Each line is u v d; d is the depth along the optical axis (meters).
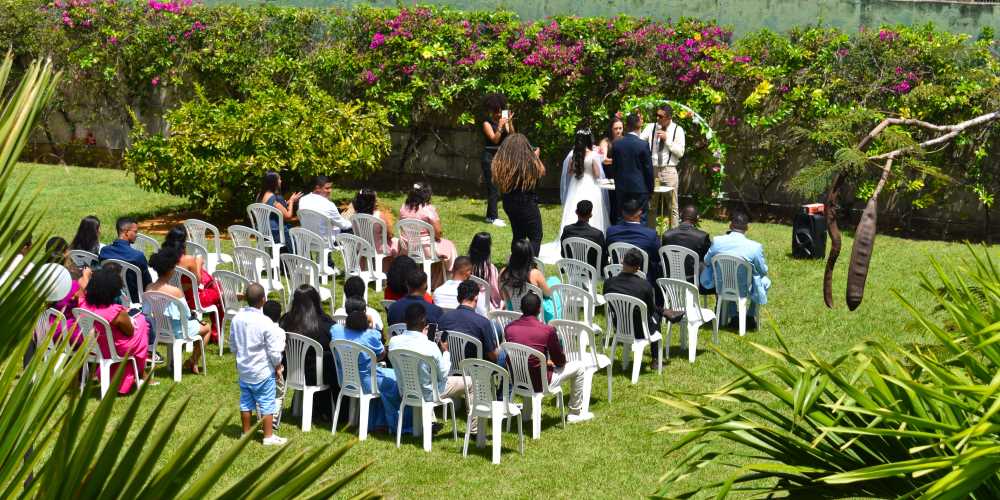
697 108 15.64
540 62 16.58
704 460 3.83
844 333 10.08
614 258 10.34
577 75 16.42
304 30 18.52
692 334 9.49
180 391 8.65
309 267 10.44
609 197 12.73
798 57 15.17
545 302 9.22
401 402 7.74
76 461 2.23
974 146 14.03
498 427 7.37
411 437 7.91
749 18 16.22
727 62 15.45
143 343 8.45
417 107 17.78
